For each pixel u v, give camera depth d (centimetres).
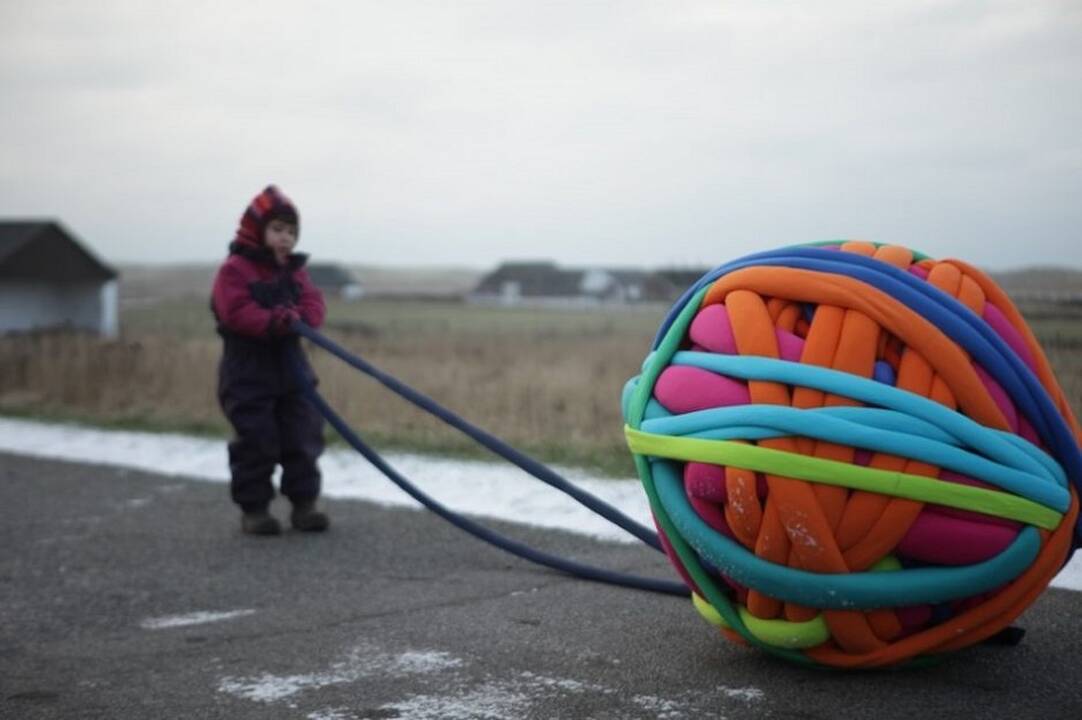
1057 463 445
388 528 813
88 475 1078
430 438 1175
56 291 4269
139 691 490
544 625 562
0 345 1909
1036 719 416
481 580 663
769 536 429
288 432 812
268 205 799
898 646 449
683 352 460
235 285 791
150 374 1658
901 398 418
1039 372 452
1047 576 445
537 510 845
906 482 413
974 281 453
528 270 11569
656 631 546
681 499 455
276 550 758
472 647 530
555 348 2317
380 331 3462
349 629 570
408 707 453
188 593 659
